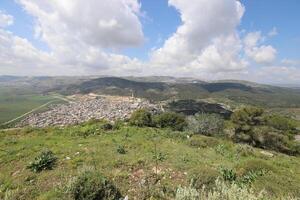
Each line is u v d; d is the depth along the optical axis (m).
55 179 10.41
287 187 9.20
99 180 7.83
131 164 12.03
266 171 10.96
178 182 9.73
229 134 35.88
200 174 9.30
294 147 35.06
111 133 24.48
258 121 37.62
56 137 22.05
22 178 10.80
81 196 7.42
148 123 37.06
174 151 16.88
